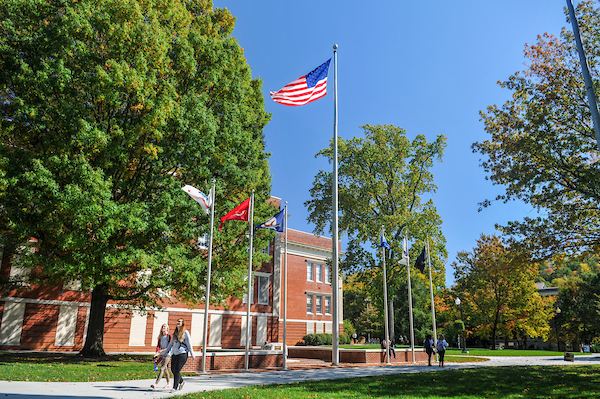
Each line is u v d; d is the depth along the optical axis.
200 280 21.03
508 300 46.22
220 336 34.00
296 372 17.97
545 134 19.45
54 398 8.89
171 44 20.34
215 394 10.28
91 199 15.84
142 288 21.34
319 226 39.84
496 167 21.42
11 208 16.47
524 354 39.03
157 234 19.50
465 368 21.55
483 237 49.00
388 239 35.72
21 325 24.23
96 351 20.70
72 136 16.64
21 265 19.28
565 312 51.81
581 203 20.75
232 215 19.84
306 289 45.09
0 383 11.20
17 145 18.47
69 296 26.16
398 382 14.27
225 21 25.27
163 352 10.98
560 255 21.12
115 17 17.84
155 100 18.12
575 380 15.29
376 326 61.22
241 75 24.38
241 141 22.14
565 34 21.03
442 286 36.78
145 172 20.48
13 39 16.83
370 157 37.50
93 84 17.08
